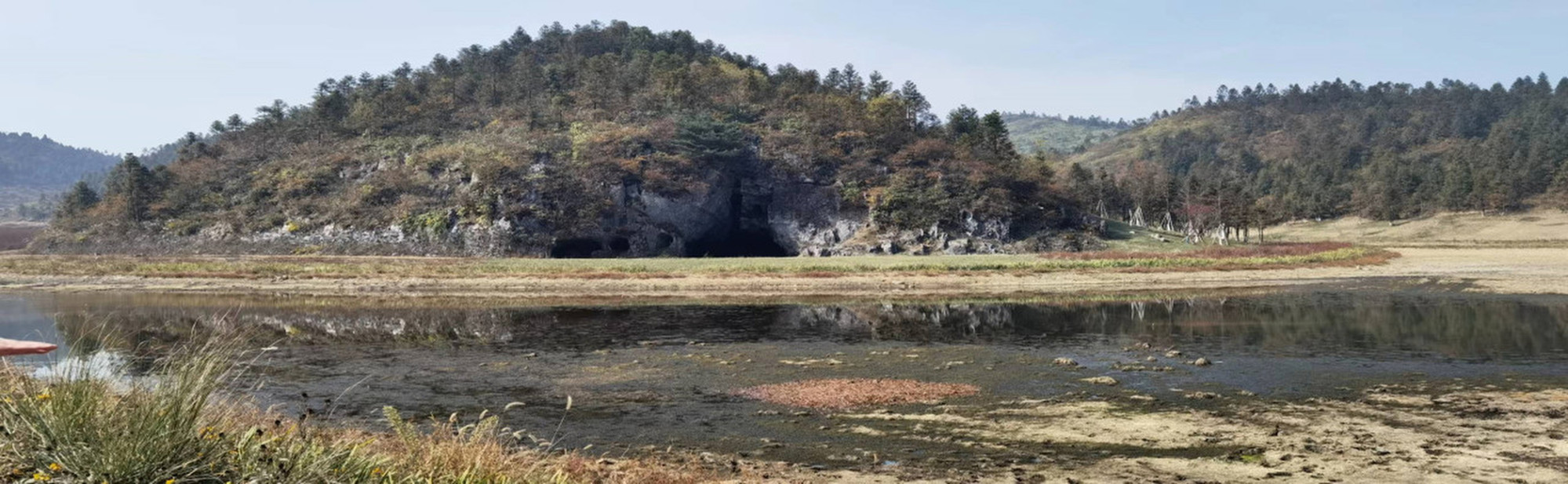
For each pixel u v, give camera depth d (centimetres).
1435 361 2541
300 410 1914
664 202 12400
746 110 15412
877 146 14462
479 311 4606
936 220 12269
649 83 16350
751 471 1391
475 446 1214
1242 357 2686
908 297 5416
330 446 1104
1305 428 1675
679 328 3709
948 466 1423
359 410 1942
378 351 2988
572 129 14138
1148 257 8094
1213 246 10538
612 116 14938
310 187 13512
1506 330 3244
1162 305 4694
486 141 13712
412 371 2528
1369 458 1425
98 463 839
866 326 3741
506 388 2253
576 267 7412
